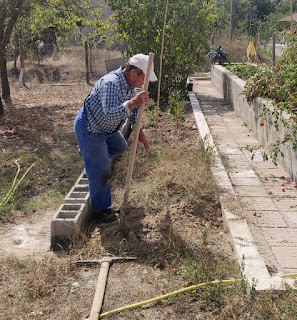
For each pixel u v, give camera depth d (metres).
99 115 4.30
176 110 8.81
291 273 3.78
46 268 4.01
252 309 3.23
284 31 9.45
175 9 11.57
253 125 8.28
